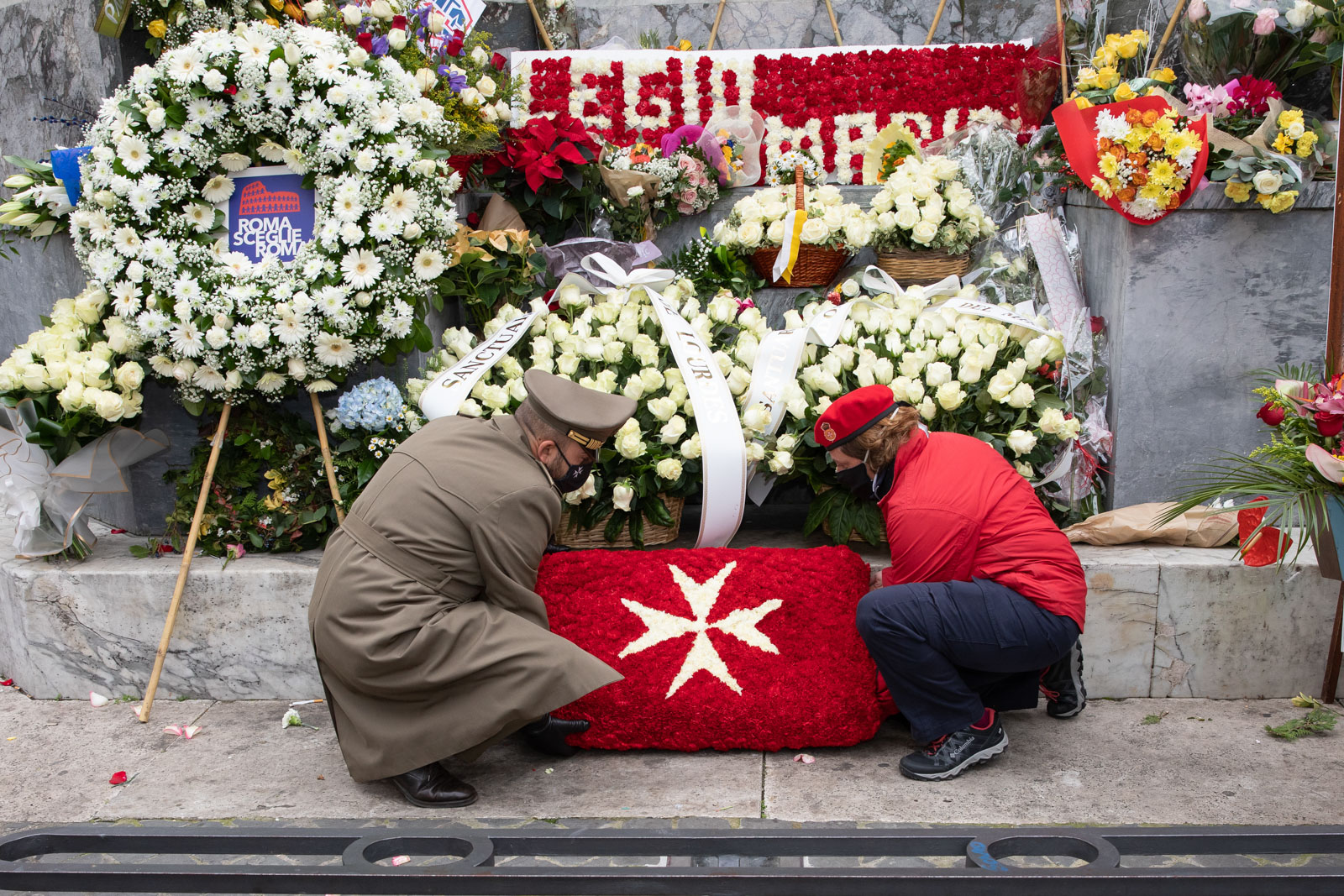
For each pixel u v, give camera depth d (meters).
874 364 3.89
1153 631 3.74
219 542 4.02
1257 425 4.16
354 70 3.92
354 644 3.04
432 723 3.07
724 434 3.71
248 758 3.48
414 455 3.15
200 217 3.91
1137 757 3.36
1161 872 1.52
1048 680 3.62
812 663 3.48
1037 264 4.60
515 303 4.70
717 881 1.56
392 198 3.88
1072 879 1.52
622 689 3.41
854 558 3.71
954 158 4.92
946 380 3.85
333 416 4.01
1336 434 3.19
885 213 4.62
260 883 1.60
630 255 4.80
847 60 5.55
